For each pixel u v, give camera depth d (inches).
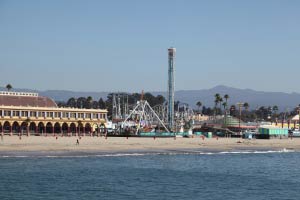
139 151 5605.3
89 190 2834.6
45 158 4480.8
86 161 4357.8
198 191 2906.0
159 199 2630.4
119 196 2682.1
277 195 2834.6
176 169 3986.2
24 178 3191.4
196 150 6102.4
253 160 5000.0
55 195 2657.5
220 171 3934.5
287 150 6737.2
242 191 2947.8
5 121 7726.4
